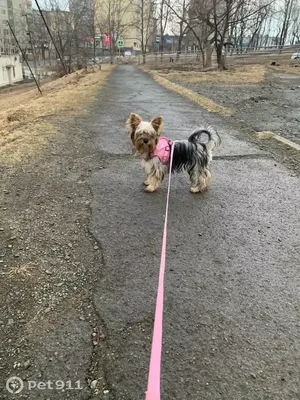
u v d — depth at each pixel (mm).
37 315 756
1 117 2869
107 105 3490
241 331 729
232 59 12719
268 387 612
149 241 1055
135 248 1016
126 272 907
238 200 1352
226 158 1850
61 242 1035
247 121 2762
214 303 806
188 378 624
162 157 1331
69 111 3025
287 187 1487
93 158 1806
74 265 930
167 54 18375
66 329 721
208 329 732
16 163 1668
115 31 19766
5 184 1432
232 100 3785
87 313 766
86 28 15859
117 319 750
